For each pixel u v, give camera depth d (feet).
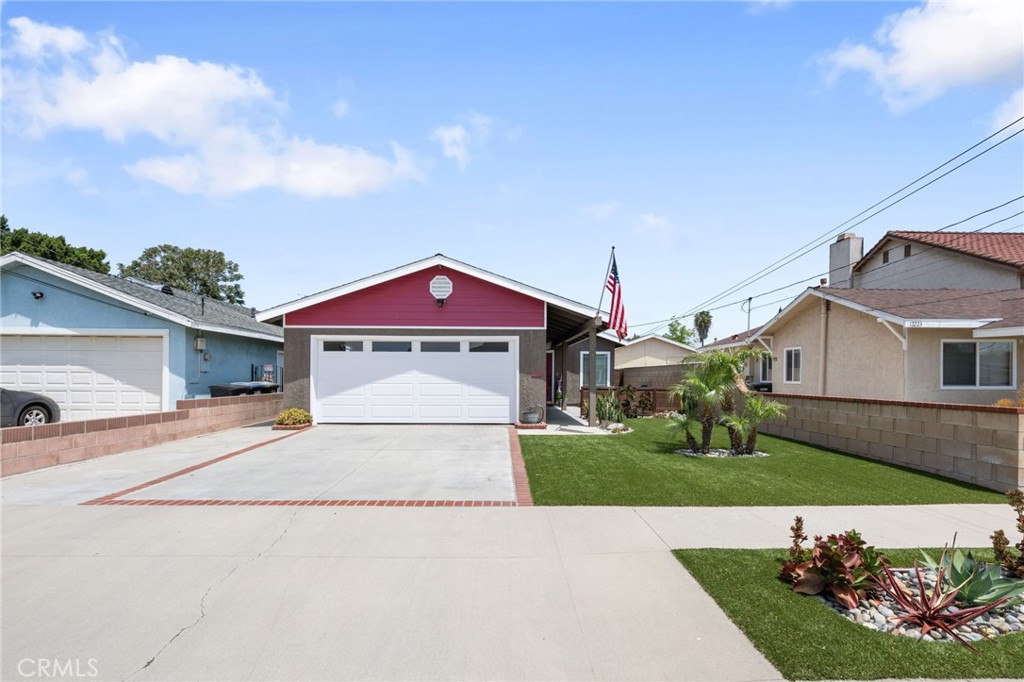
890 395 45.11
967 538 18.21
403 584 14.42
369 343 46.98
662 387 72.79
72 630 12.09
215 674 10.52
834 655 11.09
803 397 40.19
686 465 30.09
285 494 23.43
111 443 33.06
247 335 58.23
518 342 46.88
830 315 53.42
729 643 11.59
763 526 19.29
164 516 20.25
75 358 48.57
